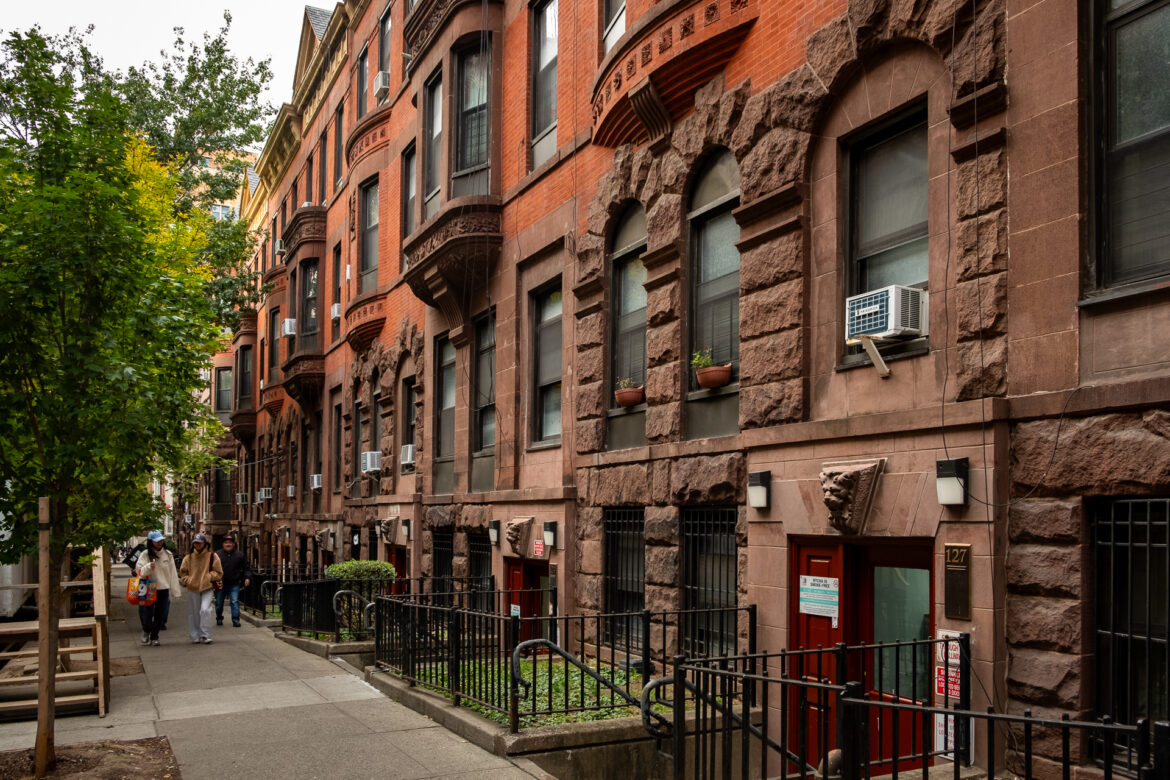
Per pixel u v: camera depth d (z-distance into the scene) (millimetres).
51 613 7246
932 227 7410
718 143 9922
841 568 8047
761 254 9148
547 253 13773
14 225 7500
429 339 18250
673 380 10555
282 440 33625
